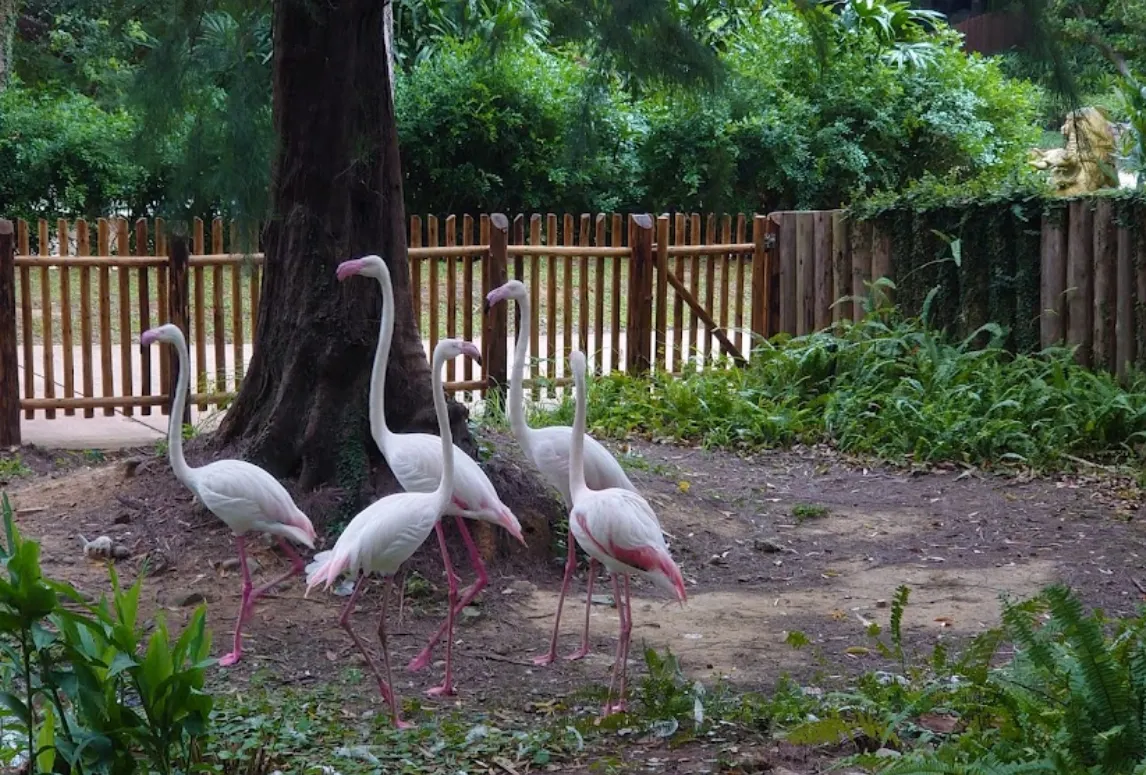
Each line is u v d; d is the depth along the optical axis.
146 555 7.25
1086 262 11.67
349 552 5.42
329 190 7.80
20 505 8.00
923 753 4.33
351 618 6.73
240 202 6.71
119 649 4.00
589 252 12.34
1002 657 6.26
